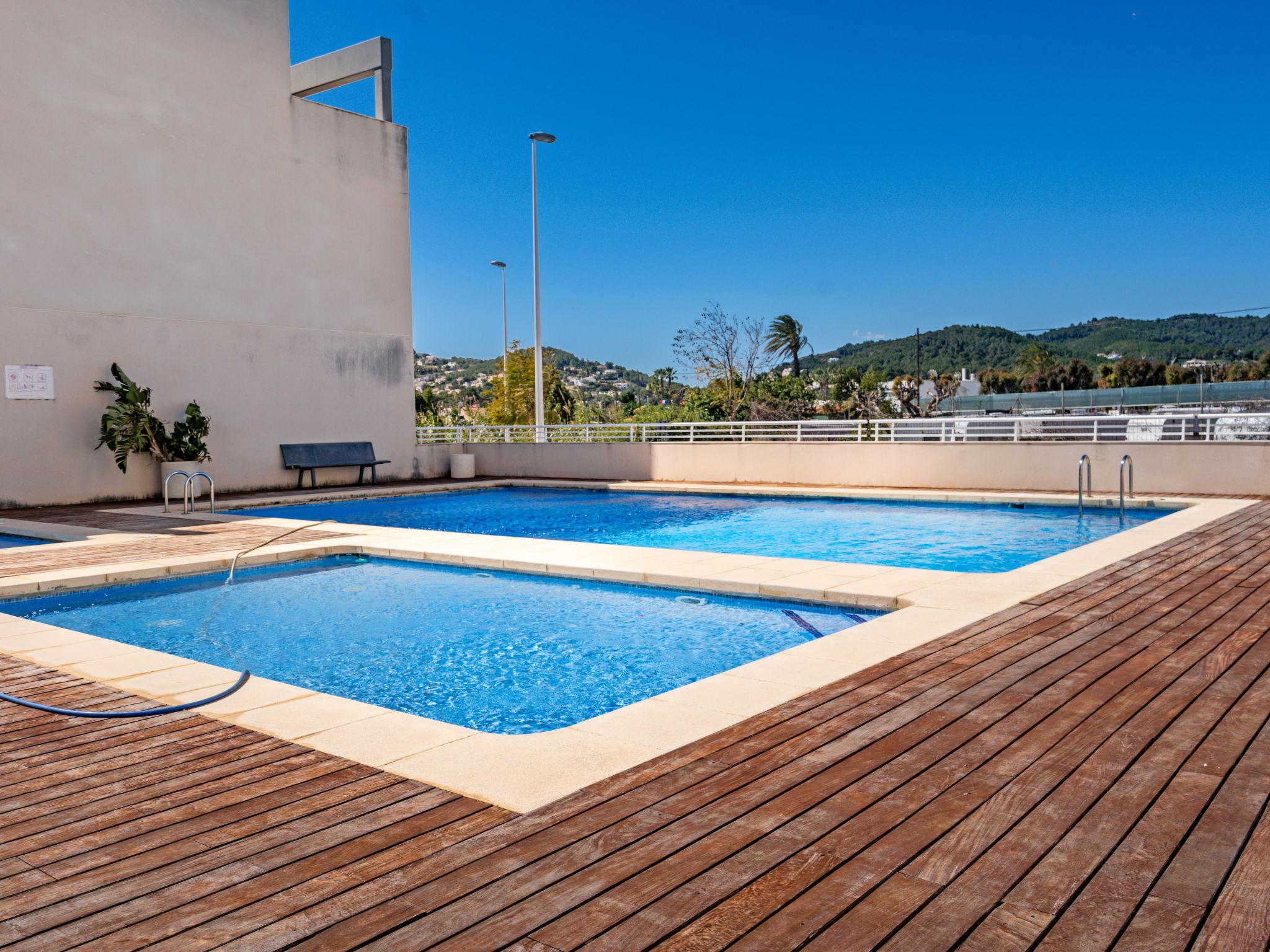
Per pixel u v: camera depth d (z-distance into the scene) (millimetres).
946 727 3896
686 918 2389
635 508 15641
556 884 2590
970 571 9570
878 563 10039
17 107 15102
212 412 17828
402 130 21188
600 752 3732
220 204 17859
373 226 20672
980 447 15695
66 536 11547
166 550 10164
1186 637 5359
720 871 2648
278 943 2307
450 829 3004
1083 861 2670
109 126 16219
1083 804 3070
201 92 17500
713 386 38406
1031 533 12008
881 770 3414
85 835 3010
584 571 8742
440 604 8250
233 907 2496
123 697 4777
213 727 4238
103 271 16234
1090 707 4117
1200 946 2217
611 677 6148
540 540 10773
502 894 2539
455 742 3947
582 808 3146
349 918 2424
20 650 5914
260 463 18625
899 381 38719
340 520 14570
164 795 3377
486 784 3416
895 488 16422
